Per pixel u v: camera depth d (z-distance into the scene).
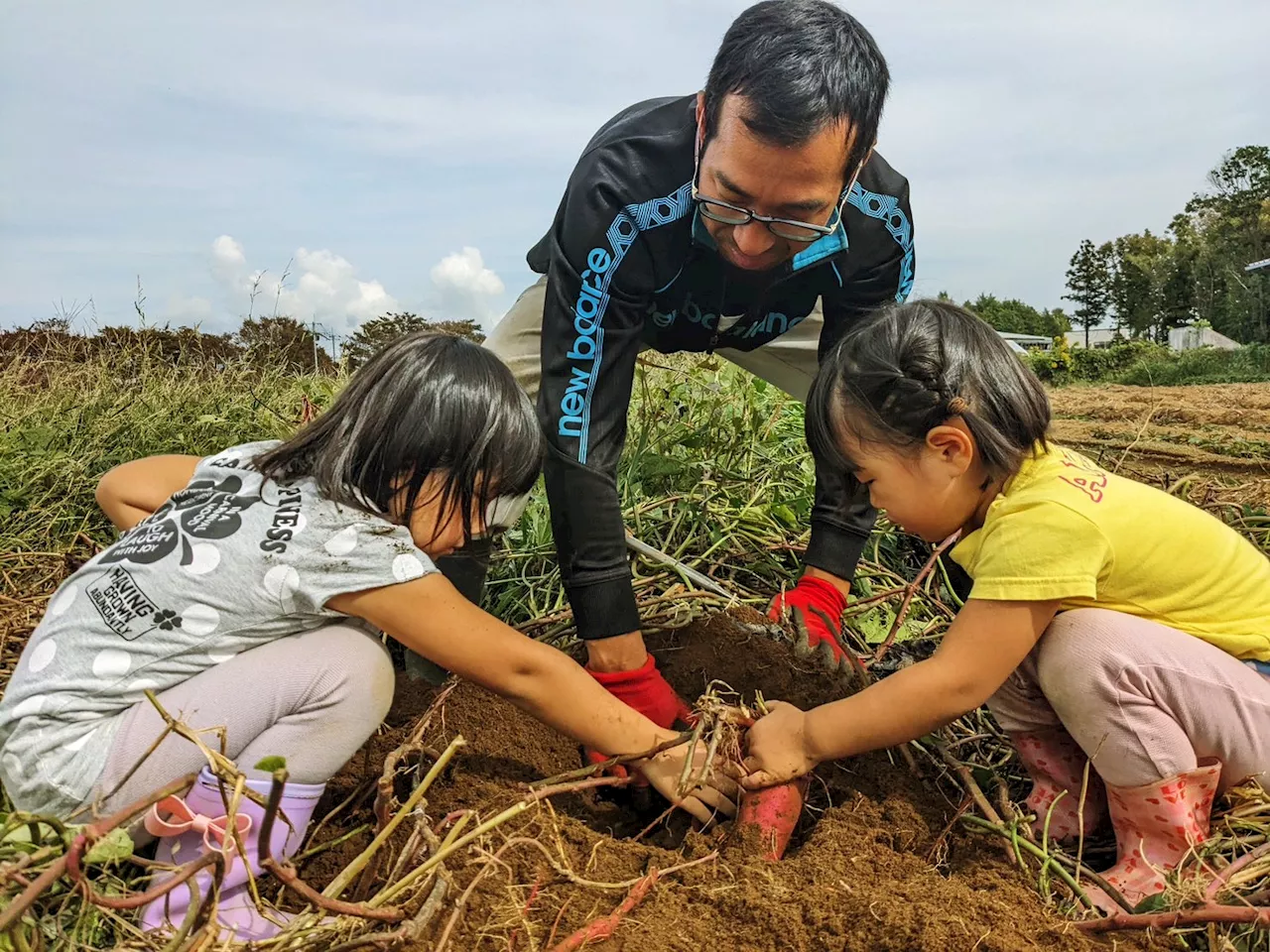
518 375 2.59
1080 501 1.58
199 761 1.42
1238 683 1.55
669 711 1.98
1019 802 1.86
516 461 1.60
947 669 1.58
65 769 1.40
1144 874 1.56
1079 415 11.23
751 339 2.29
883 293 2.18
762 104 1.60
